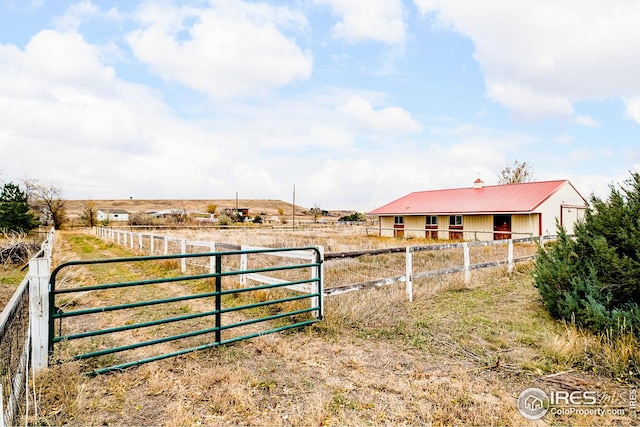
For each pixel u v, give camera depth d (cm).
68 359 388
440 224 2717
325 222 6850
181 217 5641
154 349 485
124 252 1711
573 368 431
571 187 2483
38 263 369
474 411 334
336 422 321
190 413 327
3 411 274
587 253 598
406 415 331
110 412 330
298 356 459
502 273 1014
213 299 761
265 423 317
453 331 557
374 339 525
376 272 1037
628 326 480
